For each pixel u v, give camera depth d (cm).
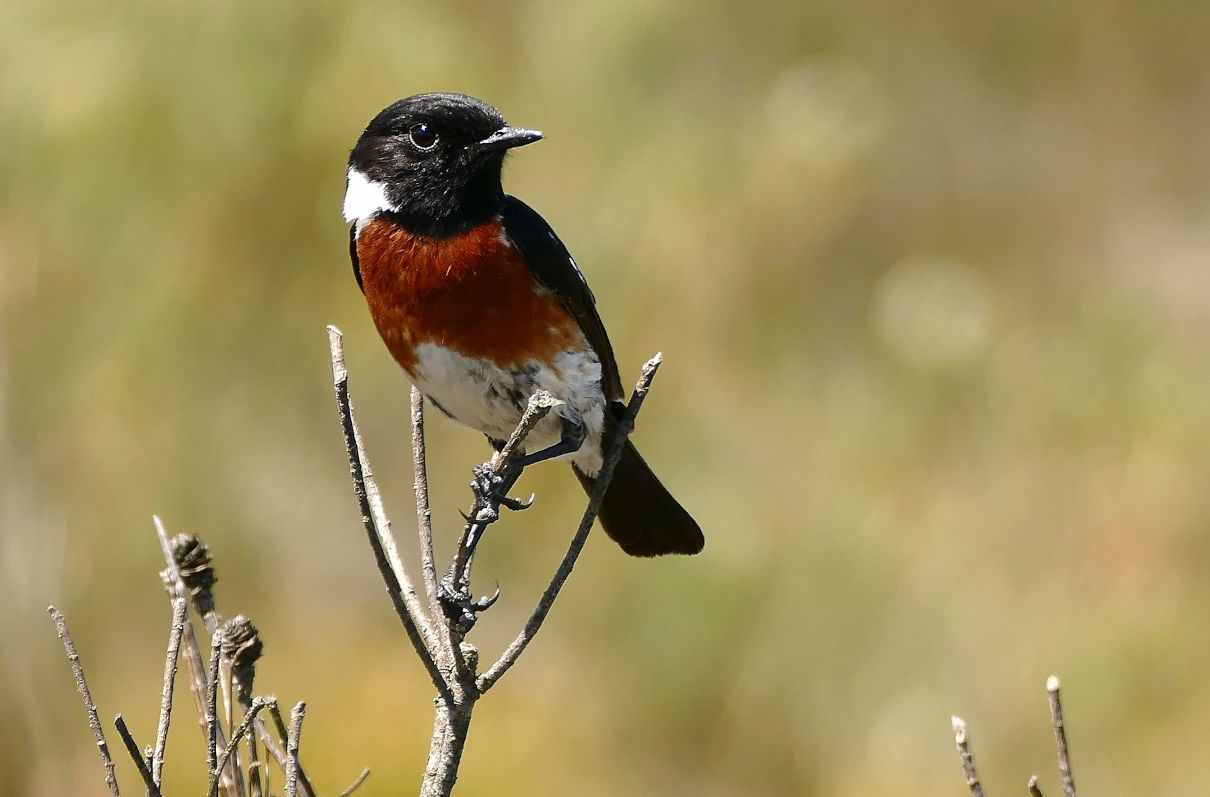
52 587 1245
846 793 1280
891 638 1312
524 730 1249
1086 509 1348
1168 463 1352
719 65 1364
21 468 1265
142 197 1247
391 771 1144
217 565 1353
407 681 1222
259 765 548
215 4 1223
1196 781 1227
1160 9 1823
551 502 1345
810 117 1315
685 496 1333
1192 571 1320
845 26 1555
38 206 1251
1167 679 1270
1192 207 1802
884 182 1569
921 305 1406
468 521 609
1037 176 1753
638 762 1307
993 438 1386
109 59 1222
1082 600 1309
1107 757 1263
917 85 1684
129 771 1162
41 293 1273
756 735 1308
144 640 1279
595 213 1295
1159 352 1433
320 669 1253
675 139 1302
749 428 1351
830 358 1415
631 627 1327
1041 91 1781
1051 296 1644
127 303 1279
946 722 1291
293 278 1299
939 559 1330
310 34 1235
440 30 1260
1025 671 1291
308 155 1238
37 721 1205
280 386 1345
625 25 1298
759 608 1315
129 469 1299
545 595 583
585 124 1303
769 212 1301
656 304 1307
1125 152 1808
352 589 1381
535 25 1312
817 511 1330
